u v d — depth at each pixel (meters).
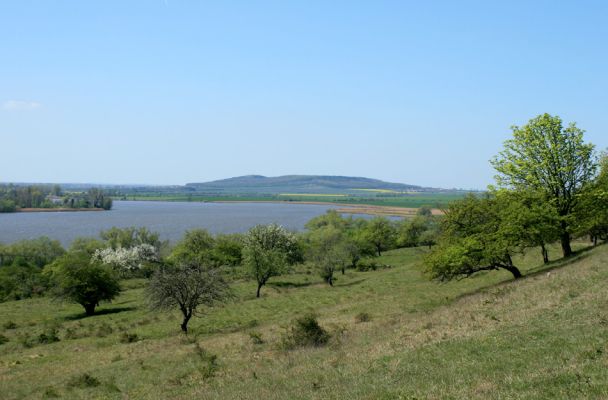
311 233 148.00
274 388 17.95
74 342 45.69
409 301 45.41
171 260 111.88
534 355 15.20
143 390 22.73
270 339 33.19
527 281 34.50
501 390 12.15
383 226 128.50
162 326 51.47
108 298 67.56
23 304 78.69
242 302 65.00
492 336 19.31
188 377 23.98
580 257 38.44
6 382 29.64
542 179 42.41
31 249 113.75
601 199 40.34
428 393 13.14
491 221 40.12
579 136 41.22
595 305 20.28
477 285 48.28
